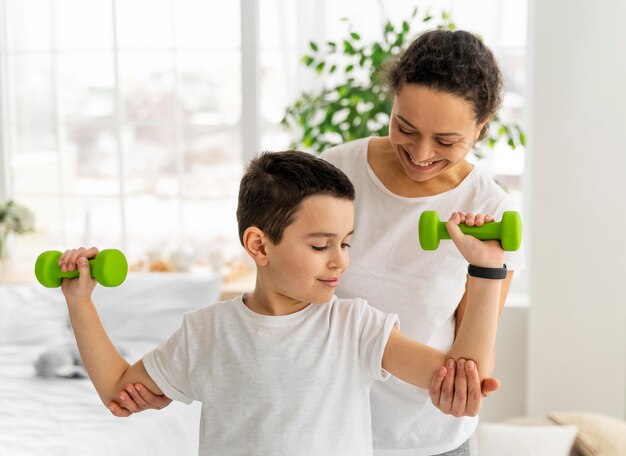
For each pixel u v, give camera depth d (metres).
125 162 4.30
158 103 4.23
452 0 3.75
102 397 1.52
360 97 3.39
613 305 3.32
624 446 2.85
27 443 2.55
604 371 3.37
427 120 1.49
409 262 1.66
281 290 1.42
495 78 1.53
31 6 4.29
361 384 1.42
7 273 4.14
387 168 1.68
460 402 1.33
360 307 1.44
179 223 4.27
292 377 1.39
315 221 1.38
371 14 3.86
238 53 4.11
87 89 4.29
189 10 4.13
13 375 3.18
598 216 3.30
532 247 3.38
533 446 2.84
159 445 2.75
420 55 1.51
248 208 1.43
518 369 3.62
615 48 3.22
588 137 3.28
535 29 3.28
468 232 1.36
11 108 4.38
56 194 4.39
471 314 1.35
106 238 4.35
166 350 1.48
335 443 1.38
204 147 4.20
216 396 1.43
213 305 1.50
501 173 3.88
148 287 3.66
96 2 4.22
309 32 3.94
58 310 3.70
